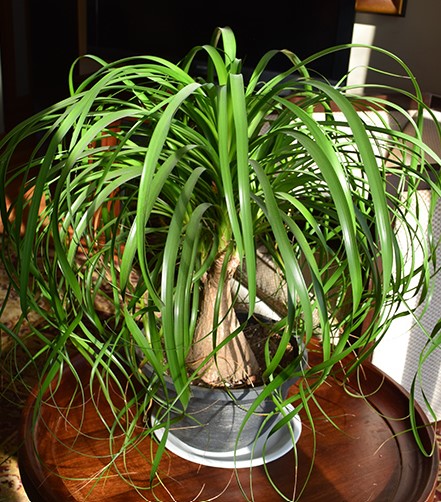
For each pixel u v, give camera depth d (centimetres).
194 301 68
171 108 55
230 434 77
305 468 80
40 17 249
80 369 96
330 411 90
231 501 74
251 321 91
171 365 60
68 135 165
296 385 94
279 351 63
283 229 55
